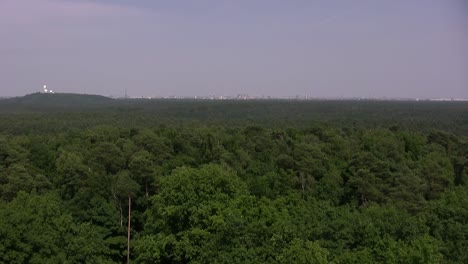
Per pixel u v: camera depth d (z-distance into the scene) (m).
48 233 28.09
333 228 27.73
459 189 41.56
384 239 26.14
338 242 26.95
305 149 51.22
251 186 42.44
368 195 43.94
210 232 30.02
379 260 25.05
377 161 48.22
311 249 23.28
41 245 26.91
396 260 24.05
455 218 32.06
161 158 51.69
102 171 46.28
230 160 50.81
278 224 27.52
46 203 31.70
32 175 47.97
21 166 45.97
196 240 29.78
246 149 58.19
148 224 37.03
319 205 34.62
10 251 25.52
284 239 25.61
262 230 26.23
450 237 29.73
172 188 32.66
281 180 44.62
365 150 55.66
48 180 47.00
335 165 51.62
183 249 30.20
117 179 44.25
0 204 32.81
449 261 27.39
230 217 27.39
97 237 34.84
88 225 33.66
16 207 30.05
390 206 35.00
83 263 30.97
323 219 29.86
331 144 57.91
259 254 24.73
